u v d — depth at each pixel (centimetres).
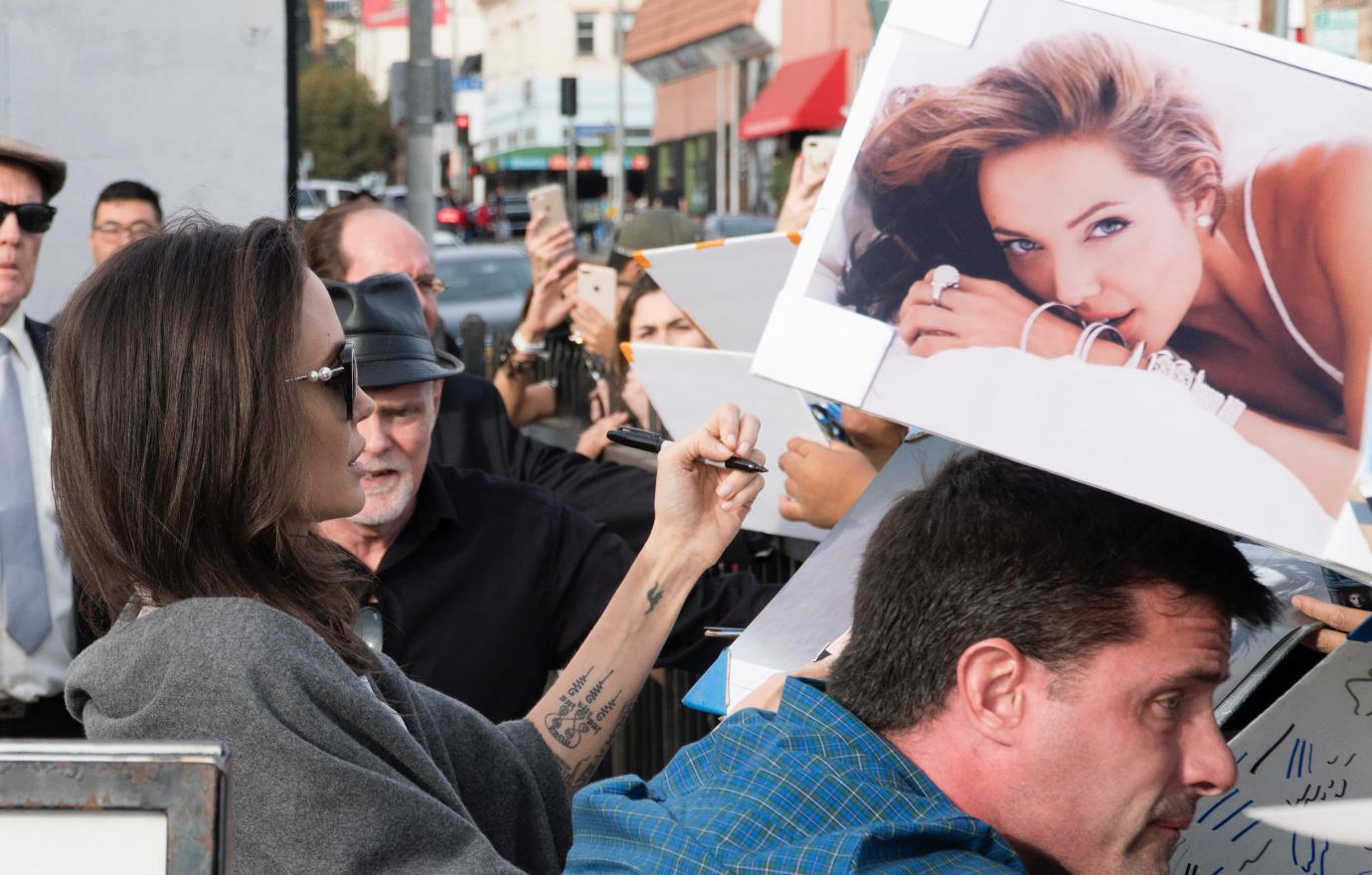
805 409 253
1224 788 143
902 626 145
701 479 219
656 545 219
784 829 137
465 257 1523
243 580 161
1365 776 156
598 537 290
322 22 7088
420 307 279
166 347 158
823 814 137
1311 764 159
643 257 256
